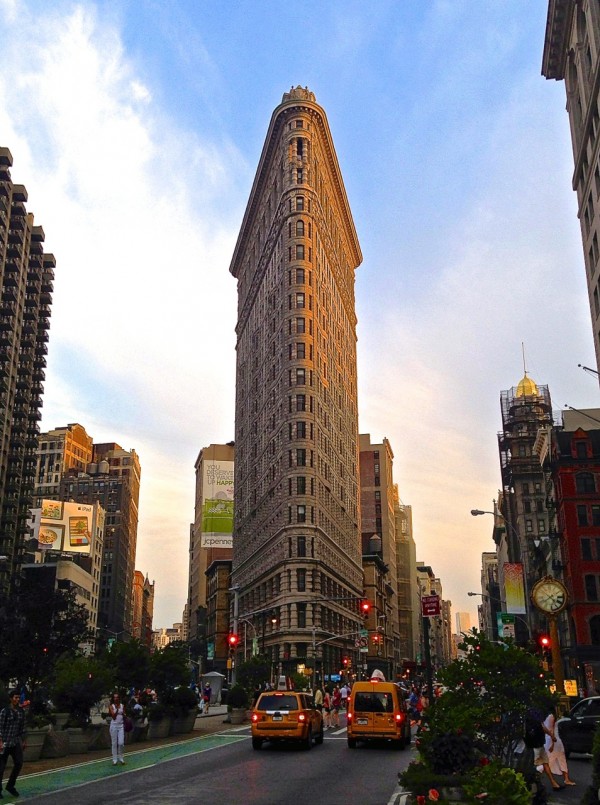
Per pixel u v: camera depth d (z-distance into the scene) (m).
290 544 95.12
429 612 28.70
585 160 68.50
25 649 33.22
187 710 38.41
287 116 116.19
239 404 143.50
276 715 29.39
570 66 71.94
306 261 107.50
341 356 127.50
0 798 17.11
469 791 10.18
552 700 15.66
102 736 30.19
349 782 20.12
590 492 76.12
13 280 113.12
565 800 17.59
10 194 112.00
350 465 131.25
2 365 109.62
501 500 136.75
